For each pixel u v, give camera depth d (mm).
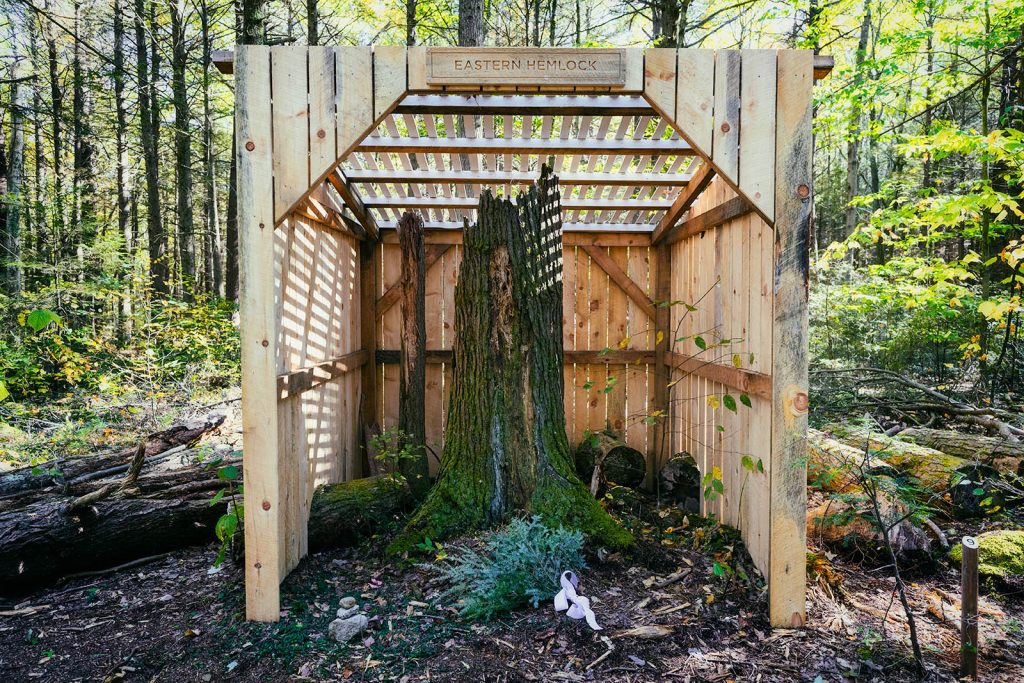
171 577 3346
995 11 6754
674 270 5242
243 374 2830
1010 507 4062
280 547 3137
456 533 3533
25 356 7309
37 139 12641
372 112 2775
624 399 5625
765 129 2773
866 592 3102
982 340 6207
